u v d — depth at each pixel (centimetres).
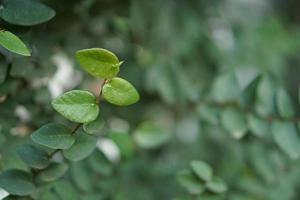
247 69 73
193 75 67
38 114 46
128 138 51
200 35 70
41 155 39
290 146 49
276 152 54
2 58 41
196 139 64
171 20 67
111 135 51
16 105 46
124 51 59
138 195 55
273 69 74
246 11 81
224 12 78
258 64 73
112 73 36
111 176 50
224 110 52
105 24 54
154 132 55
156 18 63
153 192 56
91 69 36
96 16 53
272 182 54
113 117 56
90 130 38
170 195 56
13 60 42
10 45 36
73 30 51
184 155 63
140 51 61
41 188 42
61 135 38
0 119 45
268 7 88
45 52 47
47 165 40
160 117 62
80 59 35
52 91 50
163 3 65
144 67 61
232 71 53
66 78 54
